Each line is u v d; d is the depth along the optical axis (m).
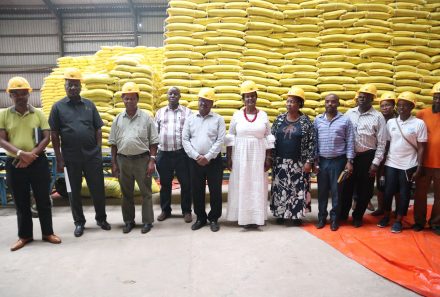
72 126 3.32
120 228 3.67
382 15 4.49
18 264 2.72
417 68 4.50
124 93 3.36
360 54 4.46
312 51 4.55
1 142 2.89
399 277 2.38
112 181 5.26
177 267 2.61
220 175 3.54
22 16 13.48
